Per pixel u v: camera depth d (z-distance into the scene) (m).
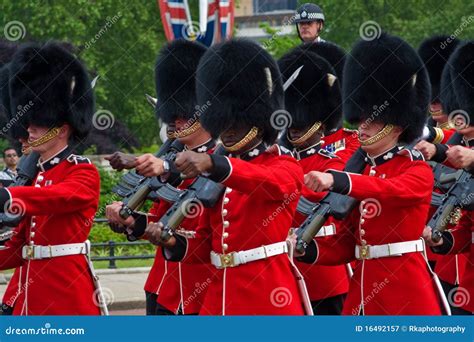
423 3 116.62
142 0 118.56
